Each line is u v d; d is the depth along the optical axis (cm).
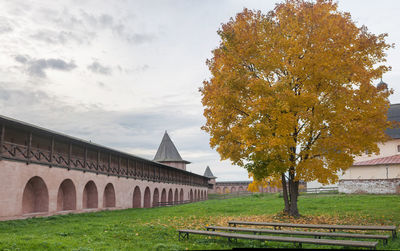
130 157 3553
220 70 1700
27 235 1238
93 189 2911
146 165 4238
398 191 3116
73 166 2584
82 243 1058
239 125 1645
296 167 1527
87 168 2781
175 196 5609
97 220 1981
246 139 1507
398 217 1664
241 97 1625
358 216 1773
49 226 1683
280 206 2495
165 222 1733
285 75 1620
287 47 1573
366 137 1438
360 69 1461
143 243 1045
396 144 3828
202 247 918
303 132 1533
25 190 2191
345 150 1518
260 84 1481
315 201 2730
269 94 1505
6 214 1864
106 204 3250
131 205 3619
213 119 1733
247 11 1678
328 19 1538
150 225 1559
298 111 1484
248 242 1017
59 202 2548
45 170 2216
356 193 3353
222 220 1777
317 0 1617
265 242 1014
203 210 2486
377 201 2450
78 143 2617
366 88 1468
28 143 2091
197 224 1598
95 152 3019
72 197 2564
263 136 1500
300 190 4428
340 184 3491
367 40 1504
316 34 1520
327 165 1542
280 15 1636
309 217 1722
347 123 1452
